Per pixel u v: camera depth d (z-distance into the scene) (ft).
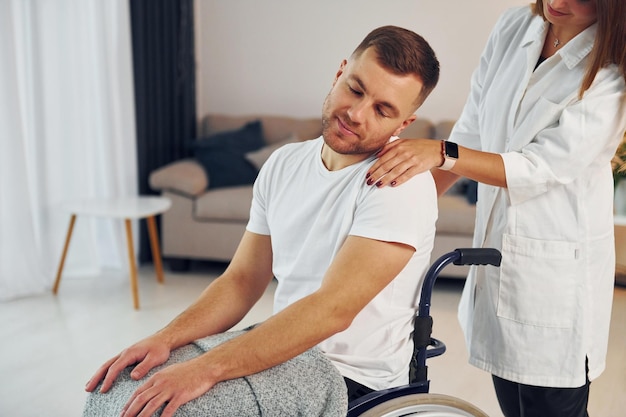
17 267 12.74
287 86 16.92
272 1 16.65
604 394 8.82
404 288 4.86
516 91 5.89
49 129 13.37
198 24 17.10
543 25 5.79
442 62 15.81
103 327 11.43
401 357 4.91
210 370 4.31
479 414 5.00
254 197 5.37
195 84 16.90
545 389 6.02
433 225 4.92
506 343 6.02
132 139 14.93
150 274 14.38
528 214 5.80
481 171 5.41
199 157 15.07
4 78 12.21
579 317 5.88
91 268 14.19
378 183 4.64
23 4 12.64
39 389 9.27
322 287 4.55
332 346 4.81
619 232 9.05
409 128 15.06
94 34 13.94
